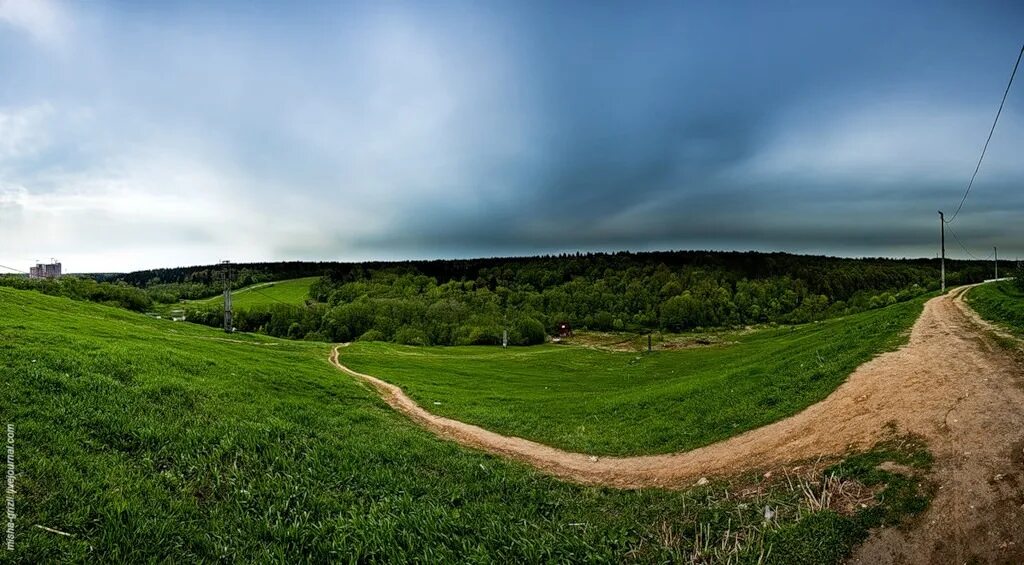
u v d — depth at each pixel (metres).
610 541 8.98
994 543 6.78
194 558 7.56
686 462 14.34
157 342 34.88
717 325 136.50
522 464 15.58
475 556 8.28
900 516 7.80
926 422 11.21
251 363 32.16
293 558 8.01
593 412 24.38
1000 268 132.75
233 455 11.70
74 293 96.62
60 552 6.91
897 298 110.44
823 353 25.44
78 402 12.75
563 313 143.50
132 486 9.12
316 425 17.00
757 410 17.88
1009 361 16.22
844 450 11.27
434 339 118.56
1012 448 8.91
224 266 117.69
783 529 8.19
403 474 12.57
